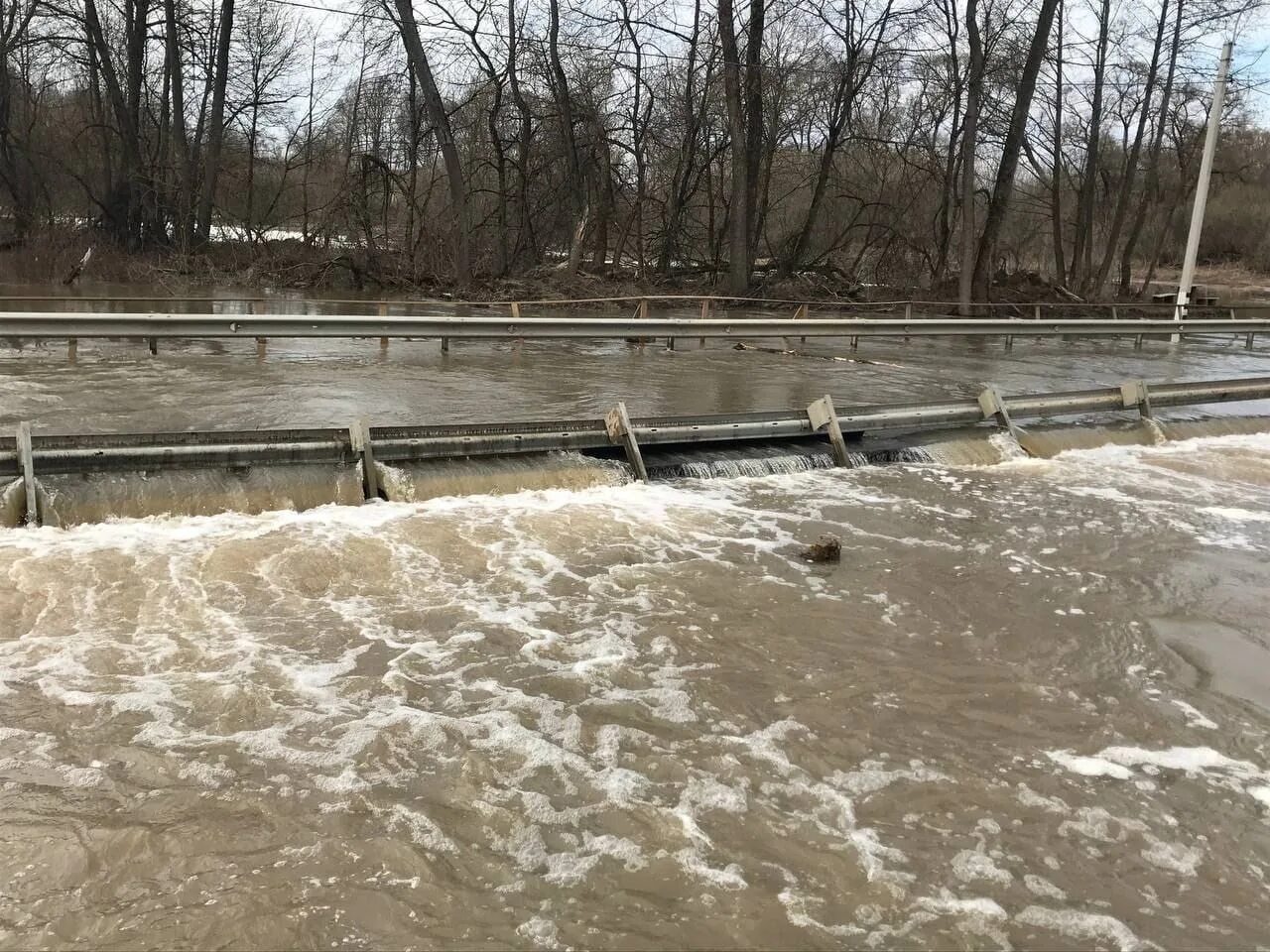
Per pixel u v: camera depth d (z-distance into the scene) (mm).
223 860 3318
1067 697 4969
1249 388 14172
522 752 4121
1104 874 3539
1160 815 3934
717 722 4484
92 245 32438
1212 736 4641
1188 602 6445
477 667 4879
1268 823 3926
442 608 5570
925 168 38062
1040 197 47250
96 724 4090
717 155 37906
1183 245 70875
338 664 4801
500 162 34188
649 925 3131
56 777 3701
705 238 47094
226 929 3004
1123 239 63594
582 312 26422
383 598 5641
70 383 10742
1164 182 49688
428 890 3242
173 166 37094
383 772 3912
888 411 10406
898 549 7203
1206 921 3314
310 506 7023
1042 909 3318
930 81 35031
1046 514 8477
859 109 37125
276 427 8875
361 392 11164
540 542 6746
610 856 3469
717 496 8328
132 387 10680
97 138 38750
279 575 5770
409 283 30625
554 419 9305
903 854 3578
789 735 4406
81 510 6270
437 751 4090
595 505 7695
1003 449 10789
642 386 12930
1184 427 12766
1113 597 6453
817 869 3465
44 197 37031
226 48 34781
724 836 3621
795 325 16266
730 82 30953
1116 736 4590
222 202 45594
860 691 4891
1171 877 3547
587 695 4660
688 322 14789
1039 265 59344
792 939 3102
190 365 12688
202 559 5855
